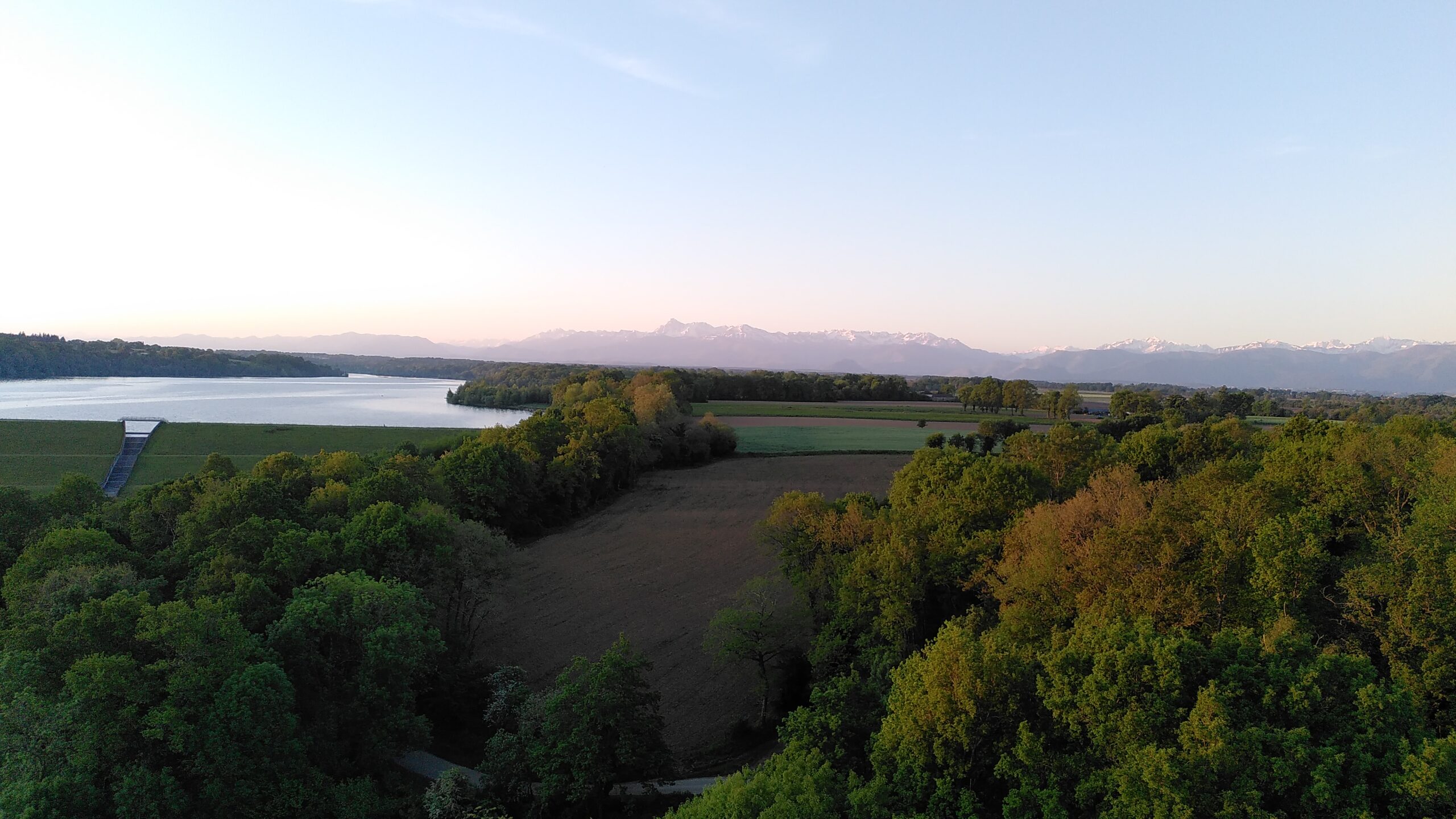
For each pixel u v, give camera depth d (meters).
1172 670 24.33
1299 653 25.38
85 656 31.20
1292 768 20.69
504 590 62.44
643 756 33.69
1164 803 20.59
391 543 47.47
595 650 51.75
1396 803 20.05
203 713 29.45
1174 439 72.81
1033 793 23.75
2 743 25.75
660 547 76.00
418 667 38.28
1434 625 25.94
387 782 34.88
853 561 46.88
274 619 38.47
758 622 44.00
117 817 26.36
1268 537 31.05
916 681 28.45
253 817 28.62
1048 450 67.94
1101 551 34.91
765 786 24.42
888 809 24.59
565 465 87.19
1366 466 45.91
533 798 33.78
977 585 44.09
